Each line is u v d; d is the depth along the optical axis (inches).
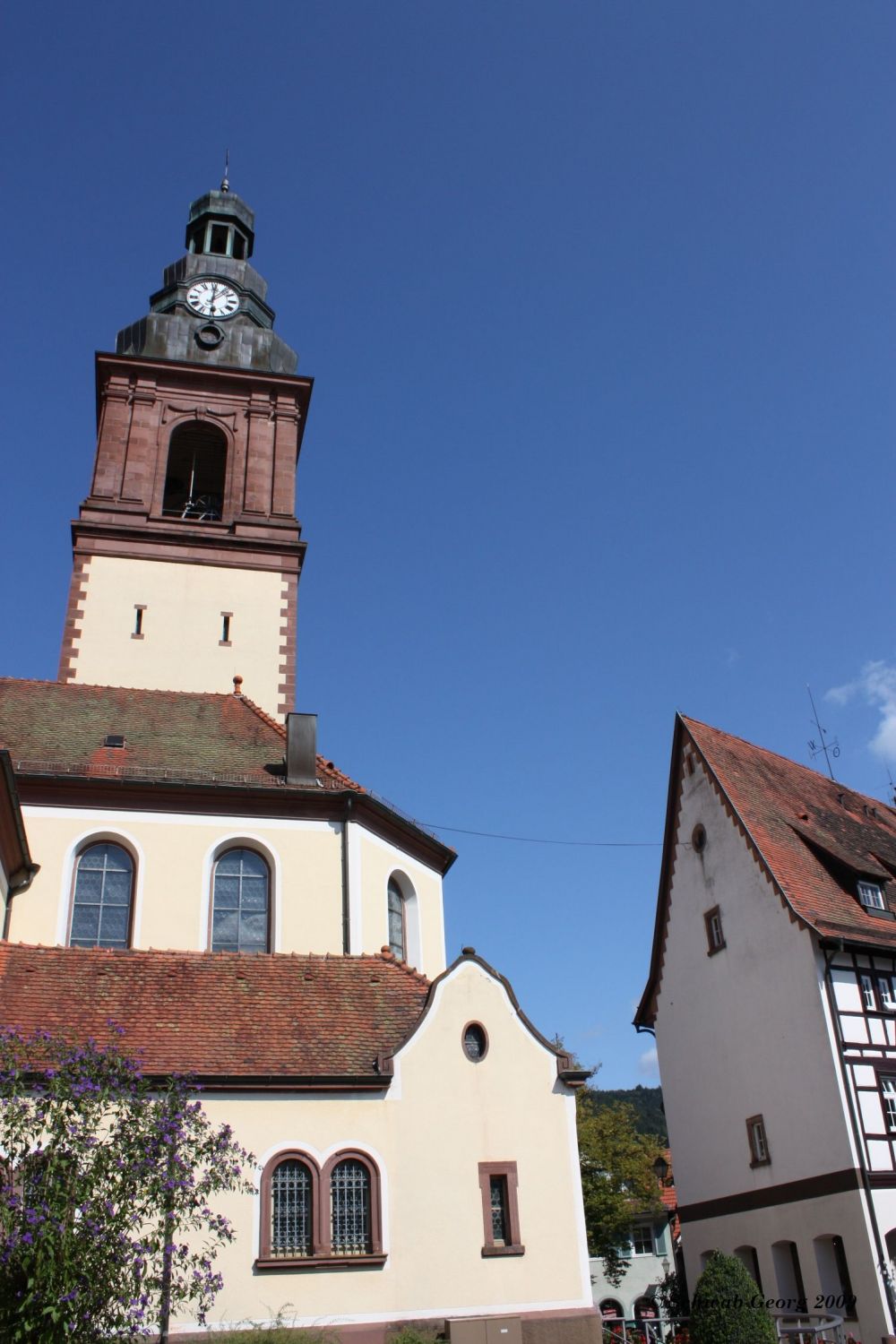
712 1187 1441.9
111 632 1535.4
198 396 1752.0
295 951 1099.3
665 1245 2529.5
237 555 1624.0
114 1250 627.2
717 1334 958.4
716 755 1630.2
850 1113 1266.0
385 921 1176.8
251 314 1879.9
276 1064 836.0
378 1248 797.9
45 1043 702.5
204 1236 762.2
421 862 1288.1
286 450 1745.8
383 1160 825.5
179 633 1555.1
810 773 1891.0
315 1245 788.0
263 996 922.1
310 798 1168.8
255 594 1604.3
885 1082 1314.0
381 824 1215.6
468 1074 877.8
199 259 1903.3
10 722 1245.7
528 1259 829.2
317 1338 727.1
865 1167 1243.2
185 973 934.4
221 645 1561.3
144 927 1078.4
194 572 1599.4
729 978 1476.4
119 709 1344.7
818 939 1353.3
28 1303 584.1
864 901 1473.9
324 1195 805.2
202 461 1831.9
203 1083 808.9
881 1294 1178.0
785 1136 1334.9
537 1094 888.9
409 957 1216.2
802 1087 1325.0
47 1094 673.6
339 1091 839.7
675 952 1588.3
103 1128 724.0
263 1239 777.6
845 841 1627.7
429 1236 813.9
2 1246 593.6
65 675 1496.1
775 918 1414.9
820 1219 1264.8
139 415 1710.1
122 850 1119.0
